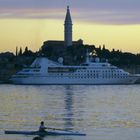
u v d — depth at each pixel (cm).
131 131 17738
